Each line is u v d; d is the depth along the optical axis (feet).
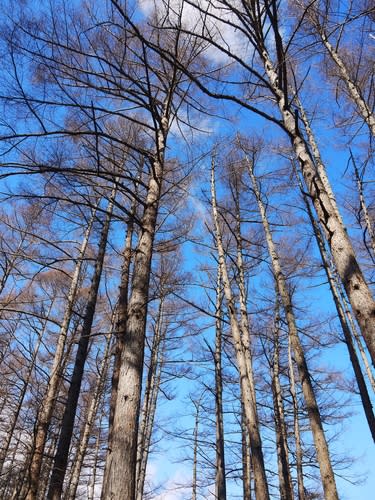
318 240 30.17
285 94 14.28
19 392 38.60
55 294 35.29
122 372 13.34
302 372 24.14
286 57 15.76
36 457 20.76
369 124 24.00
